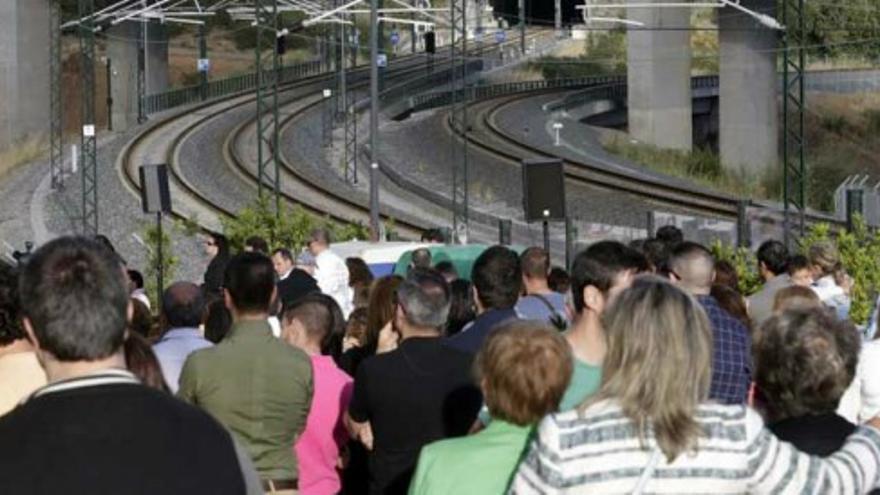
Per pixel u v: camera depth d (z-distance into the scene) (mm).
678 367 7543
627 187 75875
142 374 9039
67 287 6656
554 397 8836
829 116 115188
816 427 8617
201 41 125500
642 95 105125
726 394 11492
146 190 40438
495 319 12953
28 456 6285
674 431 7461
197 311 13672
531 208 34875
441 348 11523
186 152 90812
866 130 113312
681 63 104812
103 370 6707
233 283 11969
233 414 11766
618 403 7578
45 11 98812
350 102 106938
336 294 26672
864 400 11258
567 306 13602
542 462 7555
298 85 126812
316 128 101312
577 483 7484
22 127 97625
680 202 72125
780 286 17188
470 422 11383
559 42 157500
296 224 54250
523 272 15516
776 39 93312
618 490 7473
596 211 69500
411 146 92938
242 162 86562
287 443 12047
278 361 11906
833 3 130125
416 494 9016
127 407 6441
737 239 45625
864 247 36281
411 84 122188
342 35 90938
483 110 111375
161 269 41219
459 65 135875
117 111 106562
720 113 94688
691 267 13430
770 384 8727
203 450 6422
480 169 84062
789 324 8703
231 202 76000
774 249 18094
